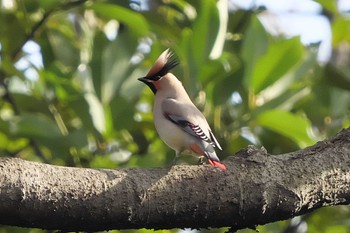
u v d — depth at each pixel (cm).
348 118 1231
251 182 684
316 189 702
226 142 1113
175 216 668
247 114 1117
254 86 1130
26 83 1172
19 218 629
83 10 1241
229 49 1228
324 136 1220
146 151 1173
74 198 638
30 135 1085
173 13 1285
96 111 1095
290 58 1125
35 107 1164
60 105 1186
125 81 1119
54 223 640
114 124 1106
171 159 1134
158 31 1198
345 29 1375
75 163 1103
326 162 712
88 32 1220
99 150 1117
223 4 1098
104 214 647
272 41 1312
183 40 1090
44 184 632
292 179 695
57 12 1200
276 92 1148
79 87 1096
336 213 1253
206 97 1095
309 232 1252
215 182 678
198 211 672
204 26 1088
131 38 1130
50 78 1112
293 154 714
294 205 691
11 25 1212
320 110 1220
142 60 1175
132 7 1256
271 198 685
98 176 652
